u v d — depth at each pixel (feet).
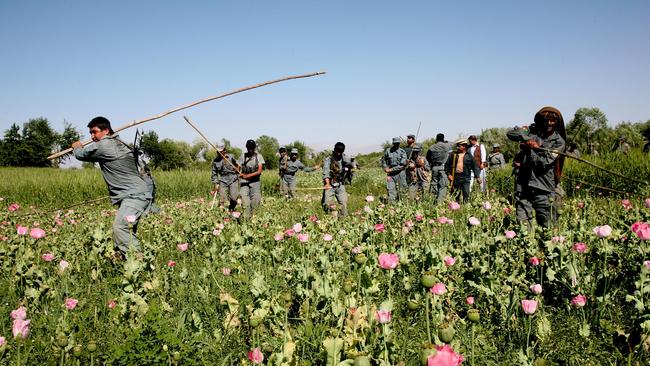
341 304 9.81
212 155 278.05
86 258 17.62
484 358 9.21
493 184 47.73
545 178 17.85
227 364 9.24
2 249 15.67
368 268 10.40
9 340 9.86
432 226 19.74
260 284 10.00
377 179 79.56
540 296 11.17
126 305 10.66
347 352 7.08
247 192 31.78
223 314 11.50
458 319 10.55
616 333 9.51
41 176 75.66
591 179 42.45
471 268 12.60
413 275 12.46
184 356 8.66
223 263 15.74
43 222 28.48
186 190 70.38
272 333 9.70
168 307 11.26
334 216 22.02
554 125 17.88
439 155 38.68
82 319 10.62
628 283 12.25
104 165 18.47
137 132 18.94
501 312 11.13
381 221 20.77
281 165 49.47
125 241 17.72
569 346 9.42
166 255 19.76
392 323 10.08
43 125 265.13
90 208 43.98
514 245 14.38
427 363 5.67
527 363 8.91
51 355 9.28
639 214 18.02
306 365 8.06
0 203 54.44
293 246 16.08
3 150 255.70
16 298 12.93
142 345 8.57
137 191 18.60
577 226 17.65
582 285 11.77
